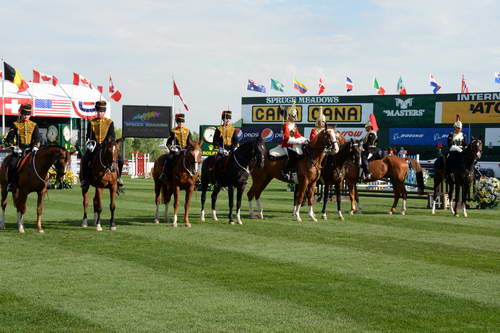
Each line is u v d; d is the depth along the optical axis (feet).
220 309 27.58
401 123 203.72
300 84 182.91
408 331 24.71
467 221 65.10
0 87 168.25
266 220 63.10
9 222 58.03
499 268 37.91
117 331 24.21
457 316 26.94
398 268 37.60
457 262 39.88
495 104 190.08
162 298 29.32
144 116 180.65
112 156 52.26
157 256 40.52
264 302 28.89
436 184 74.64
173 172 56.70
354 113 210.38
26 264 37.22
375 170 72.95
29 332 23.99
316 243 47.39
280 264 38.40
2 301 28.48
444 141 196.65
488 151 191.11
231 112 62.39
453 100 196.34
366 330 24.76
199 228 55.52
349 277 34.73
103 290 30.73
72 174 112.68
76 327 24.67
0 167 53.57
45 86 181.37
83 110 183.42
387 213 74.02
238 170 58.65
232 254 41.73
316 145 62.03
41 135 54.24
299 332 24.35
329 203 87.81
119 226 56.18
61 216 64.03
